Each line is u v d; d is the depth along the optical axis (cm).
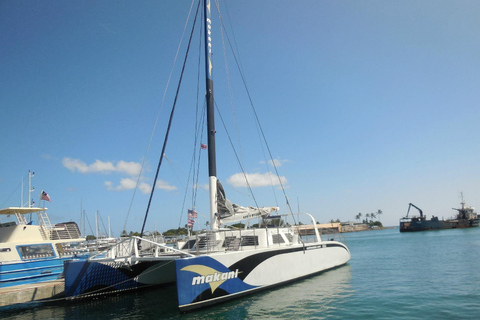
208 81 1284
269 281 1087
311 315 827
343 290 1095
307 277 1291
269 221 1439
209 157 1222
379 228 15750
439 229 7856
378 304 912
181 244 1274
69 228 1595
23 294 1145
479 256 1991
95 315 965
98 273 1152
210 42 1329
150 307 1018
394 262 1892
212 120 1252
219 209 1199
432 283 1184
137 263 1246
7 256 1288
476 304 873
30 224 1484
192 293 857
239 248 1080
